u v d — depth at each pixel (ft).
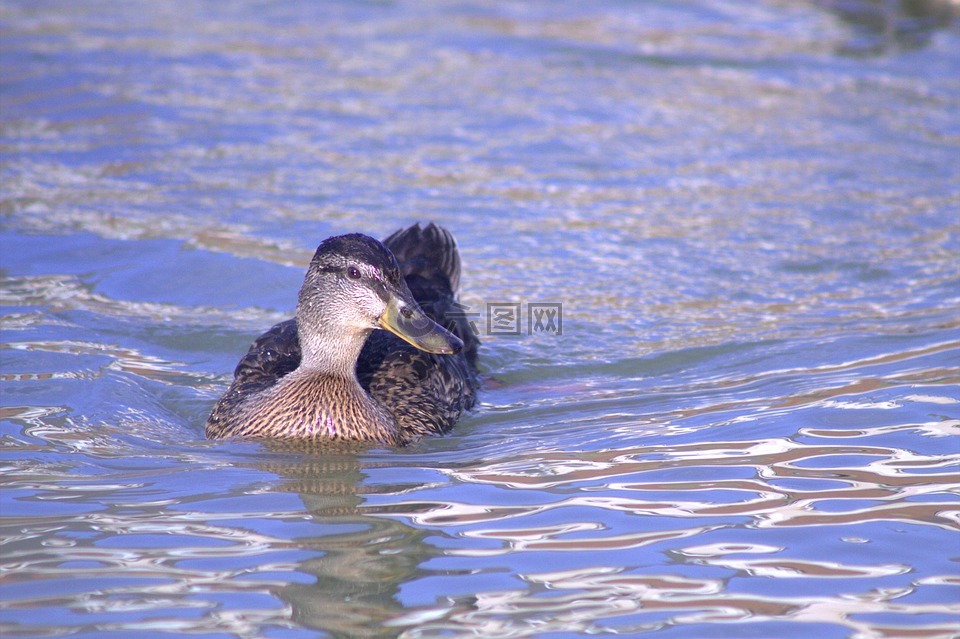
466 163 56.08
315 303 31.94
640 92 66.59
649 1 85.56
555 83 68.03
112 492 28.04
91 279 43.34
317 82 67.82
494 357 38.81
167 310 41.34
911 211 50.44
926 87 67.00
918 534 24.99
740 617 21.80
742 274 45.01
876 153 57.26
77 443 31.37
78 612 21.93
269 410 32.37
